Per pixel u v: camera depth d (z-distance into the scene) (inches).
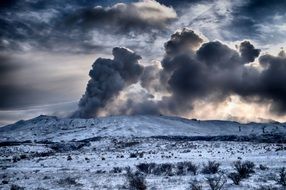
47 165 2471.7
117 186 1243.2
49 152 3998.5
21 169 2282.2
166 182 1291.8
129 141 5359.3
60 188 1269.7
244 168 1344.7
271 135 6328.7
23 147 4466.0
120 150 4136.3
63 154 3646.7
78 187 1274.6
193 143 4707.2
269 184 1139.3
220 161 2145.7
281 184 1122.7
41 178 1659.7
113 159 2711.6
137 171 1691.7
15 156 3459.6
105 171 1835.6
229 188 1084.5
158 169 1673.2
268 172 1482.5
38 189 1278.3
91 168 2113.7
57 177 1676.9
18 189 1283.2
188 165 1675.7
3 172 2119.8
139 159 2608.3
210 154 2817.4
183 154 2935.5
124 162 2412.6
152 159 2559.1
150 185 1219.2
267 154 2484.0
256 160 2111.2
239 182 1189.1
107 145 4810.5
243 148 3516.2
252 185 1128.8
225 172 1553.9
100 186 1270.9
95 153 3634.4
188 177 1435.8
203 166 1790.1
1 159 3235.7
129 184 1221.1
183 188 1119.6
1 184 1509.6
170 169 1654.8
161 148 4065.0
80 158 2910.9
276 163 1876.2
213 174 1523.1
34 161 2819.9
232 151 3061.0
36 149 4402.1
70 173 1865.2
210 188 1095.6
